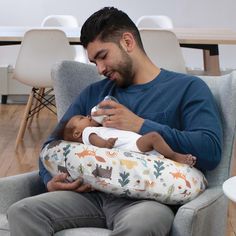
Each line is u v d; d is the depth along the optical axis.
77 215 1.56
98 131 1.68
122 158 1.56
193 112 1.68
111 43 1.73
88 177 1.58
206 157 1.62
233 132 1.76
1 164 3.56
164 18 4.86
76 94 2.04
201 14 5.51
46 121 4.84
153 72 1.80
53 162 1.68
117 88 1.84
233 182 1.25
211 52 3.74
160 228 1.41
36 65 3.82
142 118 1.71
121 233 1.38
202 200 1.50
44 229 1.48
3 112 5.23
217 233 1.63
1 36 3.75
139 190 1.52
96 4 5.51
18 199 1.73
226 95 1.78
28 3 5.54
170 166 1.56
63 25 4.92
